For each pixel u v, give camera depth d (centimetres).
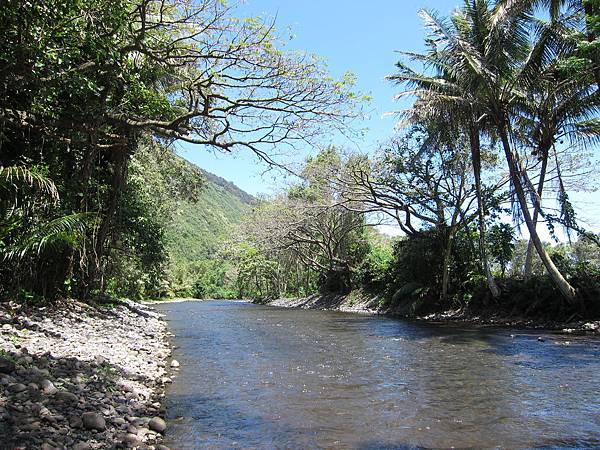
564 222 1839
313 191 3111
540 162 2030
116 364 773
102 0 844
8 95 1020
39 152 1206
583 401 669
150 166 2256
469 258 2336
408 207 2497
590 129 1767
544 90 1677
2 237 967
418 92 1794
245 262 5591
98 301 1777
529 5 1584
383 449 488
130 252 2258
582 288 1642
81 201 1378
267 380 819
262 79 1189
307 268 4628
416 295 2500
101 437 454
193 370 904
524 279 1983
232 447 489
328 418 596
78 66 1001
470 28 1791
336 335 1548
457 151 2159
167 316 2498
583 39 1564
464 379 828
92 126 1166
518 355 1069
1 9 746
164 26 1132
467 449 487
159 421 535
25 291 1152
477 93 1705
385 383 799
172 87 1344
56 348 768
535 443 502
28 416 446
